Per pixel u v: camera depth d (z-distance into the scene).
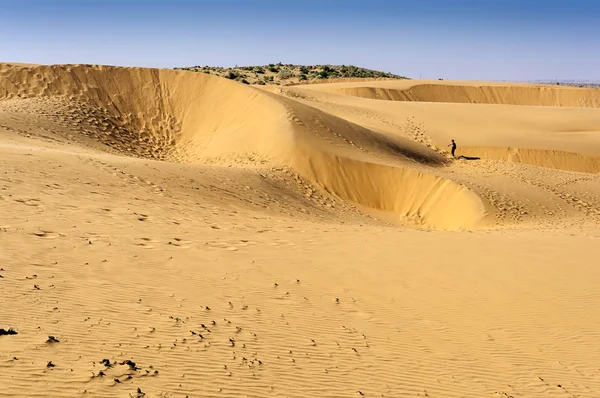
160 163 20.55
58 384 4.49
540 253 11.33
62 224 10.45
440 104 51.28
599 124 45.50
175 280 8.07
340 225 15.85
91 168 16.91
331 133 28.33
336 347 6.40
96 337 5.61
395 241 12.34
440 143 37.09
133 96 35.47
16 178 13.78
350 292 8.55
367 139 29.86
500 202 21.61
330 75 117.88
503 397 5.56
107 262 8.44
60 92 34.62
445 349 6.73
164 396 4.59
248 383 5.13
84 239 9.59
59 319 5.93
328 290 8.53
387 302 8.23
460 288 9.04
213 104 34.19
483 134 39.56
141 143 31.55
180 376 5.03
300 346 6.27
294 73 117.19
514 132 41.00
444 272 9.86
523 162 36.09
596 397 5.74
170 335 5.95
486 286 9.17
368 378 5.69
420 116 44.62
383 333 7.04
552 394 5.73
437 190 22.84
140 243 9.95
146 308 6.72
